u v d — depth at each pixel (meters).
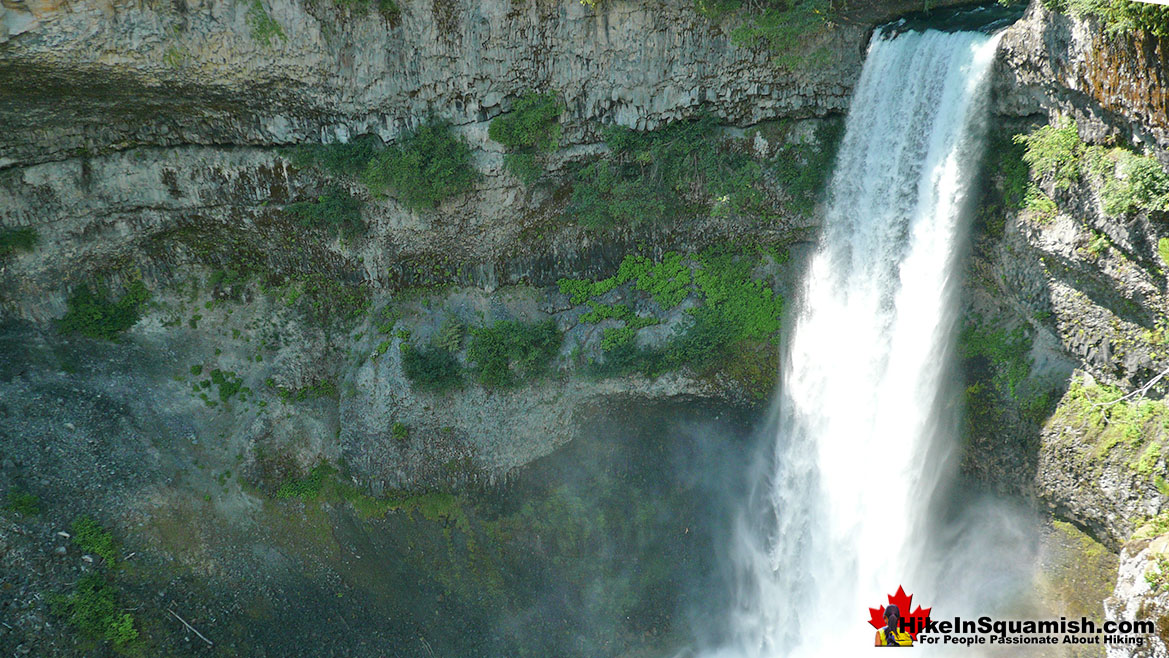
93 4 23.59
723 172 29.47
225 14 25.12
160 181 29.64
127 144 28.73
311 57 26.64
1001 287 26.25
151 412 30.55
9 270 29.52
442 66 27.55
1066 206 22.61
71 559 26.66
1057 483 25.70
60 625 25.33
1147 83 18.83
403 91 28.03
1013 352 26.80
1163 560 21.58
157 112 27.64
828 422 29.97
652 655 30.38
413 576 30.80
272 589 29.36
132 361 31.06
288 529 30.66
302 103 27.97
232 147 29.30
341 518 31.30
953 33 24.09
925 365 27.45
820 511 30.38
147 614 26.78
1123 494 23.64
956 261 26.23
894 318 27.33
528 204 30.53
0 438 27.66
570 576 31.14
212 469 30.48
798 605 31.03
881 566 28.80
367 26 26.58
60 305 30.67
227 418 31.31
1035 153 22.73
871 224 27.70
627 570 31.42
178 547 28.72
